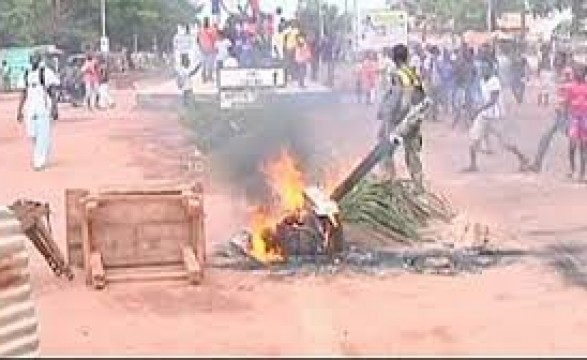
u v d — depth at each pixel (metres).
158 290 9.50
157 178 16.70
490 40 36.06
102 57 46.53
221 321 8.45
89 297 9.27
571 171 16.94
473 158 17.83
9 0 63.06
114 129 26.11
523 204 14.10
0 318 7.55
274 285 9.71
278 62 28.53
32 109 18.62
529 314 8.62
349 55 37.28
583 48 36.84
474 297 9.25
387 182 12.13
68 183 16.73
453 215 12.62
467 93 23.12
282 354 7.41
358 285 9.71
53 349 7.57
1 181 17.14
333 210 10.80
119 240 10.06
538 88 31.83
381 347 7.60
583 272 10.20
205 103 20.34
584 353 7.28
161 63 71.25
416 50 31.30
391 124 12.73
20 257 7.97
